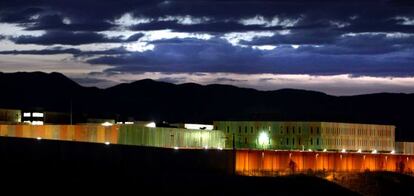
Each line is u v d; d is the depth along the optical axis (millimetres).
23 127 150500
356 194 137250
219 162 139375
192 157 133750
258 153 150250
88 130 154125
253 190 118625
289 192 122875
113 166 121750
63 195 95688
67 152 119312
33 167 110938
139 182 110625
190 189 111625
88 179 107562
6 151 115812
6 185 96938
